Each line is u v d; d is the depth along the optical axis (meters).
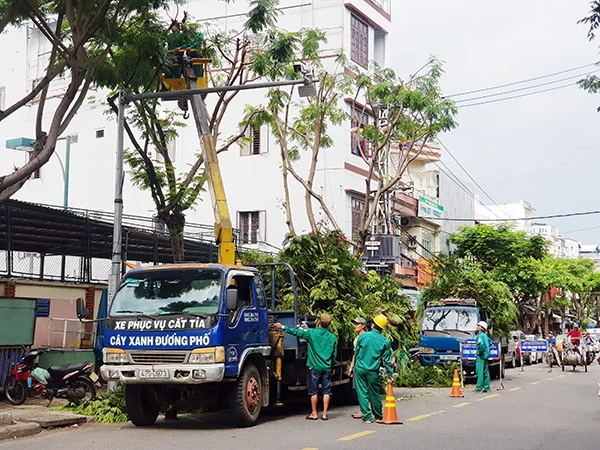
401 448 10.06
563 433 11.73
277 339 13.47
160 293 12.20
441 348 23.72
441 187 46.78
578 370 31.52
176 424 12.86
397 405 16.16
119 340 11.95
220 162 35.53
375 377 12.91
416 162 47.28
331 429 12.02
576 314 80.44
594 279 64.31
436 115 25.19
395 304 18.23
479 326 20.06
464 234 44.69
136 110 19.95
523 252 44.12
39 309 22.36
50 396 15.12
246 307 12.50
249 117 24.42
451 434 11.50
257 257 16.03
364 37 35.56
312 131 27.39
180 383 11.56
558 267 57.91
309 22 34.12
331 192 33.59
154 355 11.73
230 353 11.78
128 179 37.47
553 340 35.28
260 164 34.88
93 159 38.50
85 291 23.02
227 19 35.25
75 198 38.62
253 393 12.51
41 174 39.62
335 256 15.81
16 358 16.66
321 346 13.33
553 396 18.44
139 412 12.38
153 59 16.52
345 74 28.53
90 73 15.56
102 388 18.58
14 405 15.44
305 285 15.53
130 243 24.88
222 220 14.50
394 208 38.88
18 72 41.09
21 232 21.86
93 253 25.30
